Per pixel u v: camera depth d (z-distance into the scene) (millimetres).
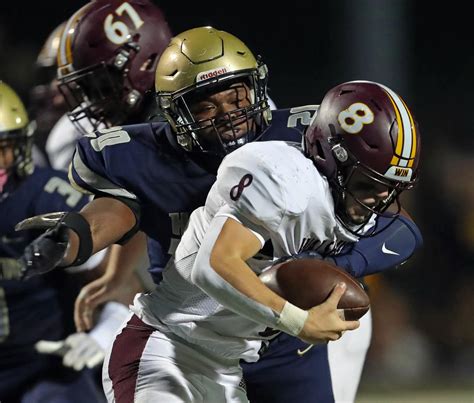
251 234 10406
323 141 10805
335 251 11680
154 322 11852
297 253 11031
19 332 14781
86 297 15164
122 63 14203
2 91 14461
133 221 12086
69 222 11188
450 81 32156
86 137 12398
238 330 11578
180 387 11461
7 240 14453
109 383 12000
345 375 14289
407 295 27891
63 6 30859
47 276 14844
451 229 28766
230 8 31969
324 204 10695
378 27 29828
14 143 14258
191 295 11508
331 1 31938
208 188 12023
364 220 11242
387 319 26969
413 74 31938
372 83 11039
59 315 15031
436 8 32031
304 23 32094
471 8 32188
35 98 18969
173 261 11750
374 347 26672
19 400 14914
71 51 14375
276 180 10359
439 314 27719
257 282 10336
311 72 32125
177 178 12047
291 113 12719
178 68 11852
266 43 32188
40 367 14867
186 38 12055
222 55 11797
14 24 30547
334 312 10461
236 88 11852
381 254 12328
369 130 10648
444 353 27266
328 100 10953
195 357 11773
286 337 12930
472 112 31969
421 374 26234
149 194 12102
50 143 17641
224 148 11820
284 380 13328
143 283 15773
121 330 12227
